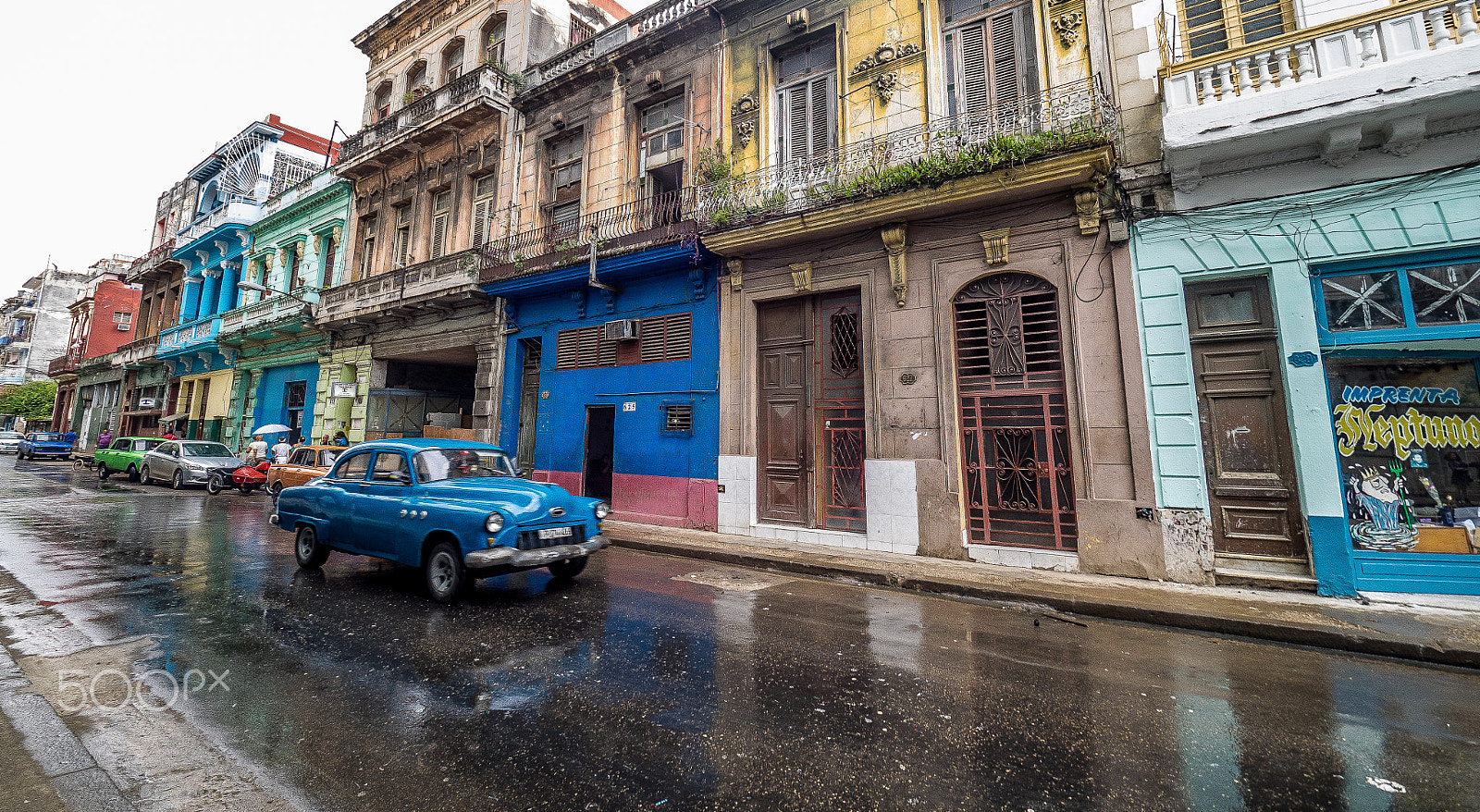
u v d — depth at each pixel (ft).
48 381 150.20
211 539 28.99
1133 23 24.95
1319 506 20.24
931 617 18.35
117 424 96.99
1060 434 25.00
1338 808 8.39
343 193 60.75
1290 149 21.35
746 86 35.27
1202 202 22.58
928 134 27.35
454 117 48.75
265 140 76.02
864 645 15.42
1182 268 22.74
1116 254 23.93
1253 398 21.88
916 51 29.76
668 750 9.84
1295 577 20.49
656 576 23.50
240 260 75.31
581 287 40.29
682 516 34.55
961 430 27.09
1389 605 18.62
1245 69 20.74
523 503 19.13
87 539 28.17
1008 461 26.04
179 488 52.44
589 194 41.83
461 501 19.33
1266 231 21.56
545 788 8.70
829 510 30.45
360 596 19.52
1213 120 20.76
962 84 29.01
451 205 50.98
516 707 11.39
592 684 12.52
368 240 58.39
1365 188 20.29
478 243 48.85
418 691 12.12
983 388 26.71
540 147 45.39
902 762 9.52
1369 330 20.29
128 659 13.57
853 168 29.71
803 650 14.84
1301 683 13.29
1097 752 9.95
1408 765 9.66
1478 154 18.94
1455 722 11.34
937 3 29.78
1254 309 22.06
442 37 55.72
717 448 33.71
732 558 26.96
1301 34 19.83
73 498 43.50
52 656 13.67
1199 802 8.50
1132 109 24.39
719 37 36.58
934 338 27.48
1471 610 17.97
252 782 8.75
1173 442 22.41
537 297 43.45
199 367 79.00
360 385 55.77
